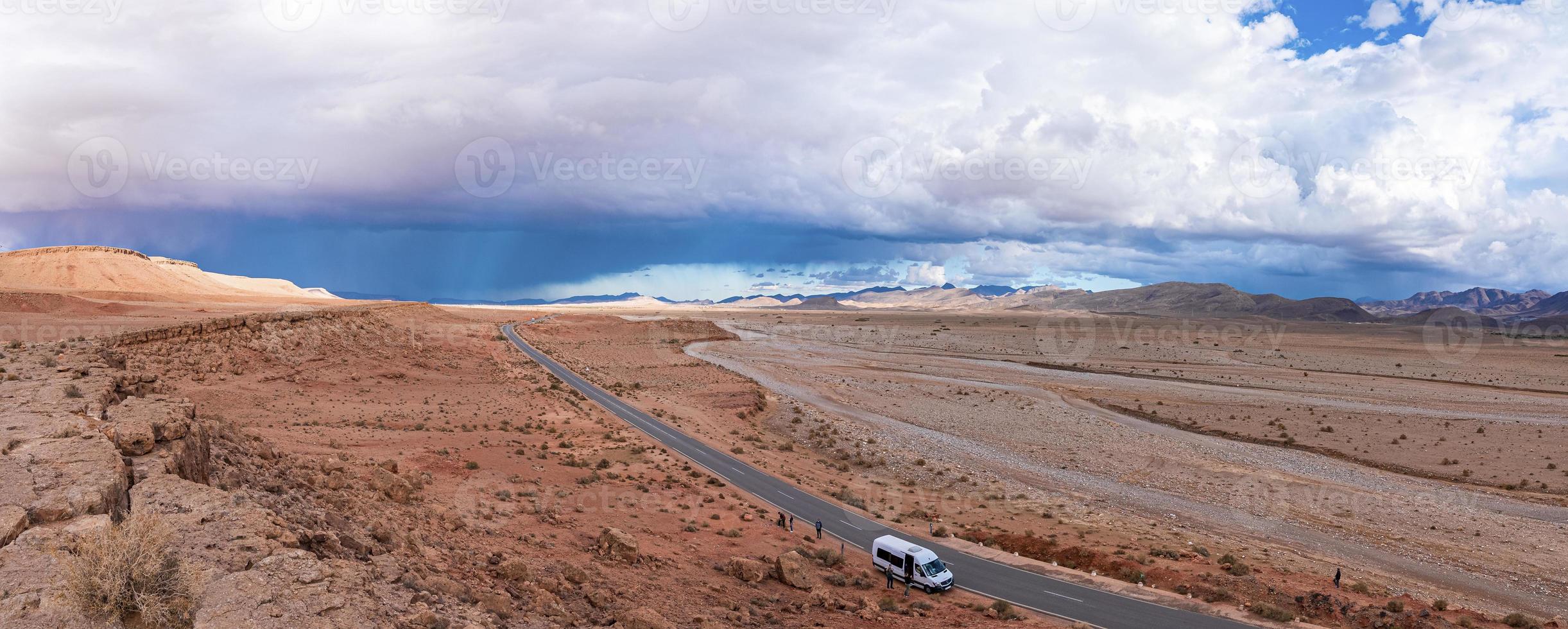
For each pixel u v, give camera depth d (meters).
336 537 14.20
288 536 11.38
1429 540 44.31
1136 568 36.19
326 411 50.62
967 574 35.09
